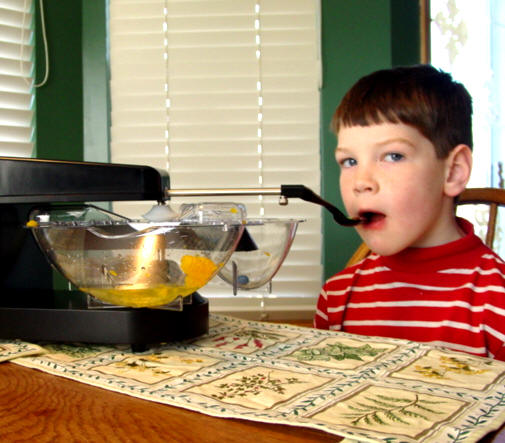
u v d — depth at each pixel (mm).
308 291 1718
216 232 661
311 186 1731
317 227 1718
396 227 908
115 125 1732
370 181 900
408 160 898
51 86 1629
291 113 1724
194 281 681
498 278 984
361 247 1178
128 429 460
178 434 448
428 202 920
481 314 967
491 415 468
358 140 917
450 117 930
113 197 702
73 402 528
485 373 590
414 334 1015
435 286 1026
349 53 1663
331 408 486
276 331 806
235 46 1717
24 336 725
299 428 455
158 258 667
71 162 719
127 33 1714
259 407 492
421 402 500
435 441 416
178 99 1731
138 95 1728
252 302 1711
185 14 1710
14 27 1570
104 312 695
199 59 1721
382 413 472
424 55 1683
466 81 1852
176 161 1745
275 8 1703
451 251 1018
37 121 1607
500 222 1920
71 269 702
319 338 756
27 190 725
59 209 830
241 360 651
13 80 1572
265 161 1740
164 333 696
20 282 840
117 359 664
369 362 636
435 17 1729
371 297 1087
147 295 686
